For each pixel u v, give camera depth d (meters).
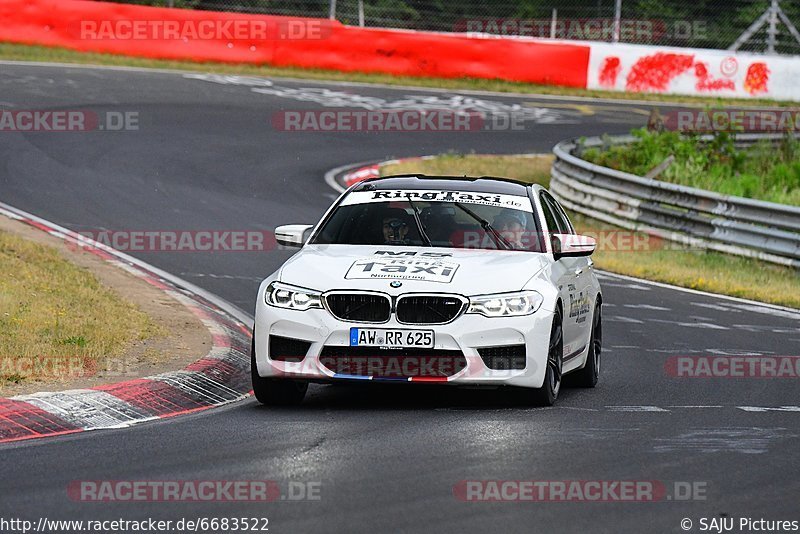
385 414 27.67
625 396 31.84
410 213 31.69
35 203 61.84
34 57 105.44
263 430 25.36
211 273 51.16
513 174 85.44
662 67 122.94
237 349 36.50
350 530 17.69
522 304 27.98
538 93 118.69
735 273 58.91
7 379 28.56
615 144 89.31
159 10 112.56
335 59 116.69
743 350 40.28
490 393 31.38
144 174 72.44
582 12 141.88
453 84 118.06
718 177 85.06
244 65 114.75
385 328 27.41
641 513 19.17
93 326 35.69
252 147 84.69
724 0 138.25
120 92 95.81
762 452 24.20
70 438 24.38
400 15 141.50
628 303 49.84
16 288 39.31
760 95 123.81
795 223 60.09
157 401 28.50
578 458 22.92
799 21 134.62
